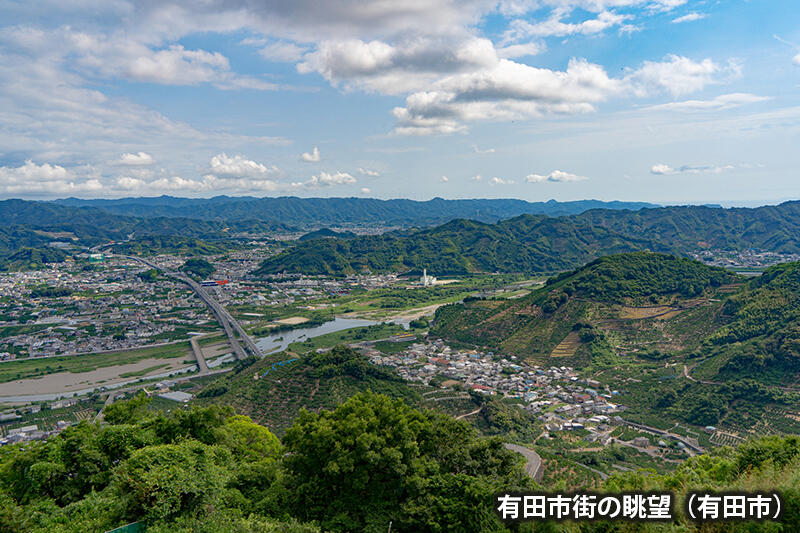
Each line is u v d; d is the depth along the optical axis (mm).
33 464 43344
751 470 42438
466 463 48844
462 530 39344
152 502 34094
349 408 49250
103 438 47938
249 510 42844
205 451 40781
